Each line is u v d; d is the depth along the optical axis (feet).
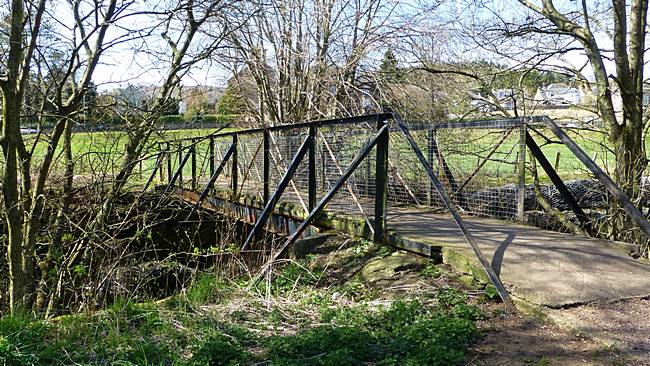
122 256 22.09
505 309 13.96
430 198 27.27
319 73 46.47
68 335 14.06
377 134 19.74
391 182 29.43
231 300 16.75
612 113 27.14
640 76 27.17
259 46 44.80
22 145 22.50
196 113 35.60
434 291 15.48
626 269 15.52
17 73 21.29
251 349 12.55
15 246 21.95
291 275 19.10
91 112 24.80
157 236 32.83
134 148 25.63
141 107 26.76
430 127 24.09
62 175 25.40
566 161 29.53
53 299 22.89
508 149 24.12
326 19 45.55
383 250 19.74
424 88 42.65
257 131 29.22
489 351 11.37
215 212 35.58
